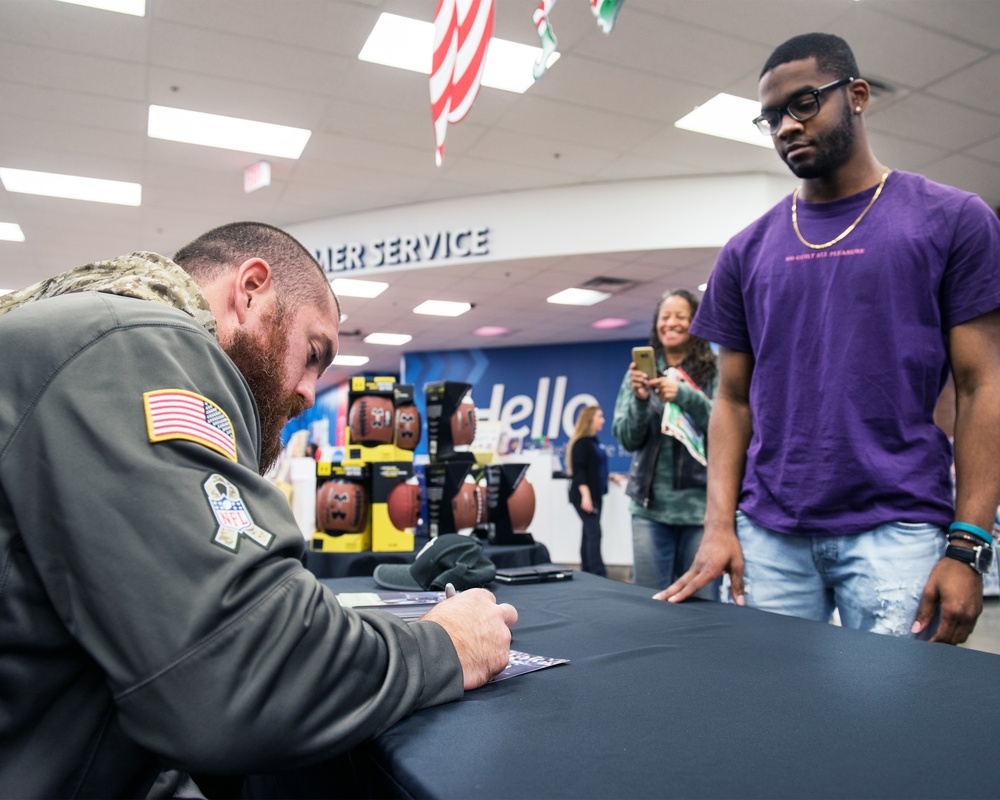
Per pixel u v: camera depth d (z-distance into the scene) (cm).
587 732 56
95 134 530
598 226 654
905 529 121
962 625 109
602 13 123
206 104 492
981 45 416
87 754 51
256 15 397
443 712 61
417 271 722
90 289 65
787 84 132
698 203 637
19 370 53
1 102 484
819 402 134
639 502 252
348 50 430
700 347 274
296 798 75
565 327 1041
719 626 98
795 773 47
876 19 395
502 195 674
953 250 127
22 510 50
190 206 673
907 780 46
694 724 57
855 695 65
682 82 469
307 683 50
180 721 46
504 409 1188
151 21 402
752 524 141
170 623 47
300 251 82
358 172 614
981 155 557
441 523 237
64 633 51
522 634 94
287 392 79
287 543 56
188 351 59
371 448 238
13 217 682
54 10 391
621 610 111
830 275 137
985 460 117
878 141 536
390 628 63
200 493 51
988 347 124
